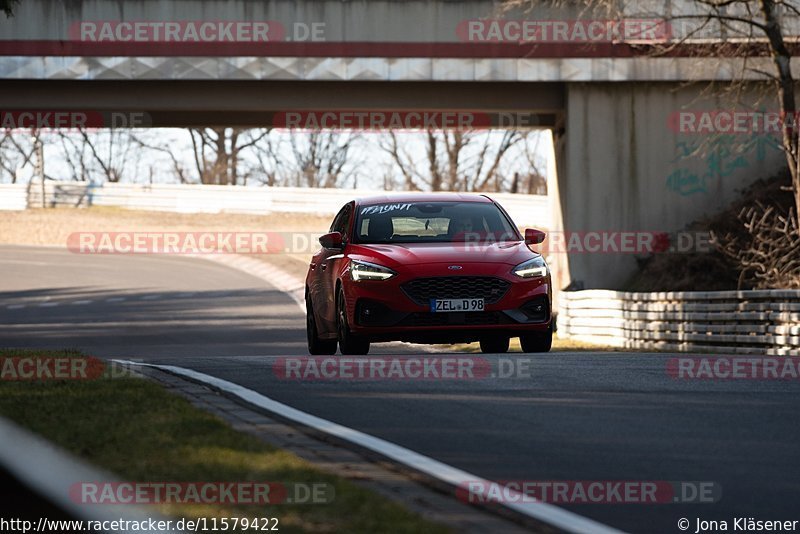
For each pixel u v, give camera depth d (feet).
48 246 635.66
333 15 350.02
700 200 370.94
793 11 335.88
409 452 76.89
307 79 349.61
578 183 369.30
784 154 369.30
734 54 352.69
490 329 148.87
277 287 480.23
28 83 352.49
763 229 321.52
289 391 109.50
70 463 68.08
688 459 76.28
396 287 148.15
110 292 459.73
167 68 347.56
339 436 82.89
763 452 78.69
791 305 208.74
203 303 423.64
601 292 290.56
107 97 354.13
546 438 83.87
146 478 63.87
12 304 424.87
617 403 101.65
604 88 367.04
